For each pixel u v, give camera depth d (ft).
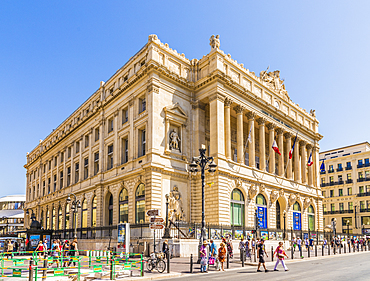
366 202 276.41
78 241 153.89
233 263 94.68
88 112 195.31
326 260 105.81
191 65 156.56
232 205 144.46
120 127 159.22
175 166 139.13
